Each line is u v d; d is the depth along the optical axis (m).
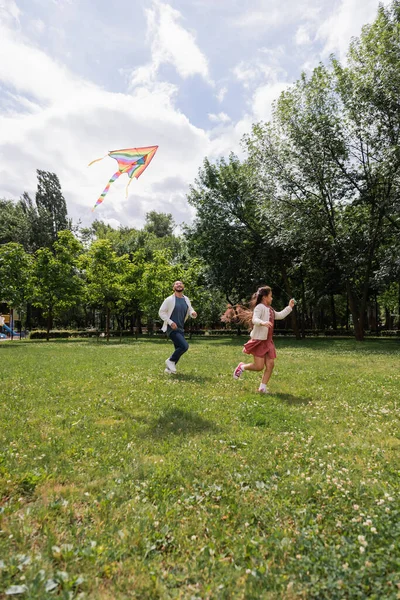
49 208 60.53
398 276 22.81
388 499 3.20
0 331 52.47
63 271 33.84
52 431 5.18
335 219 27.12
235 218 32.94
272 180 27.02
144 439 4.94
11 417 5.78
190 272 30.97
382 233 24.53
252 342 7.88
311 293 37.72
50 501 3.28
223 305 45.56
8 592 2.13
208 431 5.23
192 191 34.28
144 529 2.88
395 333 38.38
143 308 32.53
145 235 57.47
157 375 9.59
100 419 5.82
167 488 3.57
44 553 2.56
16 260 27.83
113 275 30.30
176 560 2.59
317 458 4.29
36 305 32.81
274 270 34.47
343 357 15.28
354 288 33.69
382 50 22.70
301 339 32.34
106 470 3.96
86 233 63.34
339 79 25.02
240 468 4.00
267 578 2.36
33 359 13.70
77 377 9.31
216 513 3.15
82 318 60.78
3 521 2.94
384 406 6.53
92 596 2.22
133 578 2.37
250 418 5.78
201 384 8.42
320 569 2.39
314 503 3.30
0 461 4.01
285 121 26.28
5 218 56.38
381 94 22.42
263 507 3.24
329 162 24.67
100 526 2.93
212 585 2.31
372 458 4.29
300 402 6.96
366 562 2.37
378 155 23.59
